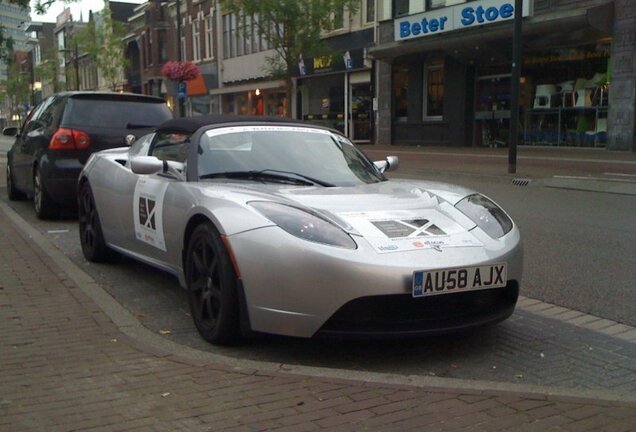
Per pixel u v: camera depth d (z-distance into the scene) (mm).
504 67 22859
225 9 24562
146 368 3738
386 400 3330
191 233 4574
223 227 4051
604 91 19547
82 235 6816
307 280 3721
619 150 18766
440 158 19672
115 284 5855
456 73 24141
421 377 3672
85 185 6660
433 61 25234
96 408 3227
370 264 3682
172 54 48000
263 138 5266
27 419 3105
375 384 3516
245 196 4230
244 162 5000
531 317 4957
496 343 4383
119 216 5871
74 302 5039
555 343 4398
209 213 4219
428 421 3100
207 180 4844
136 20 52219
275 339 4383
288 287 3766
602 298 5453
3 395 3377
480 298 4125
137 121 9297
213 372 3682
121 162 6230
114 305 4996
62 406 3248
